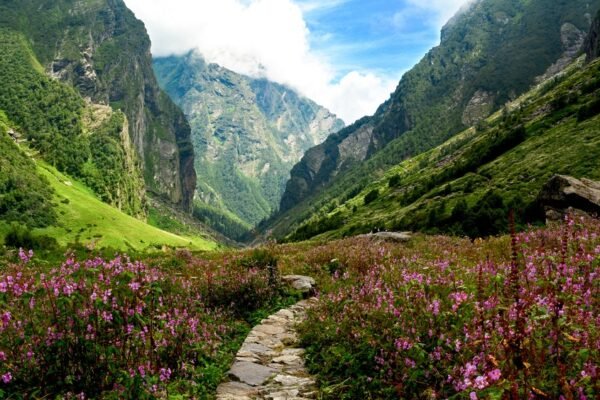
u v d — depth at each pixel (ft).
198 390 23.32
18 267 25.85
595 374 13.37
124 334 21.72
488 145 396.78
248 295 45.01
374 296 28.09
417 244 74.13
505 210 135.44
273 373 26.30
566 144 276.41
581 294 19.01
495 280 22.81
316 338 30.68
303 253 74.49
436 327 20.49
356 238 100.53
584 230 39.22
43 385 19.85
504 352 14.84
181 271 59.26
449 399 15.40
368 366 22.58
